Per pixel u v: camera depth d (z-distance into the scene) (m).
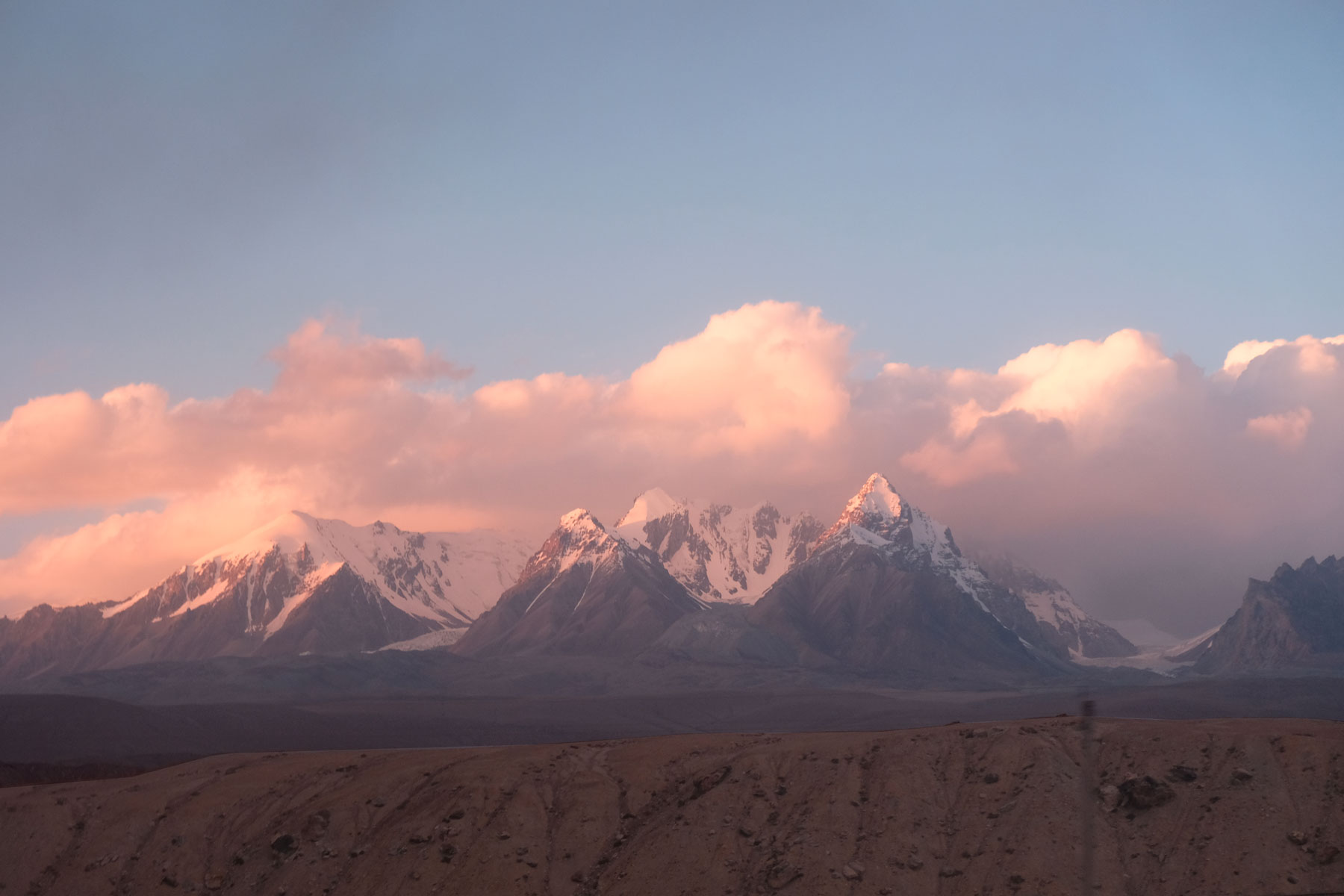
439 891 129.88
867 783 134.00
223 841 145.62
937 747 138.25
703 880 124.50
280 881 136.88
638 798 140.25
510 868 130.88
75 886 141.12
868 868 120.69
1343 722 132.62
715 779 139.38
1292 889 107.19
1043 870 115.56
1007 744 134.38
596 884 128.12
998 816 124.25
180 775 163.62
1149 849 116.75
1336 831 111.56
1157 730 132.75
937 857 121.88
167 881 139.75
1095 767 128.38
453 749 163.38
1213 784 121.19
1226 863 111.88
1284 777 119.25
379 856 136.62
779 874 121.94
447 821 139.38
